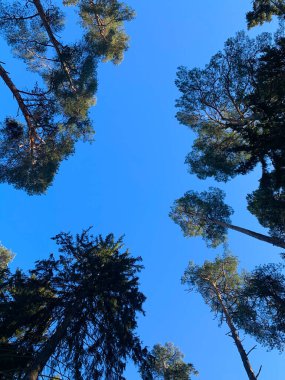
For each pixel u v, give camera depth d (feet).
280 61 45.37
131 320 40.55
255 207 64.23
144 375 38.29
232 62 61.72
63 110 61.57
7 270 42.09
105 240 50.16
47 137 63.41
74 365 37.58
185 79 66.13
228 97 66.08
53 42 63.57
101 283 41.78
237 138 71.72
